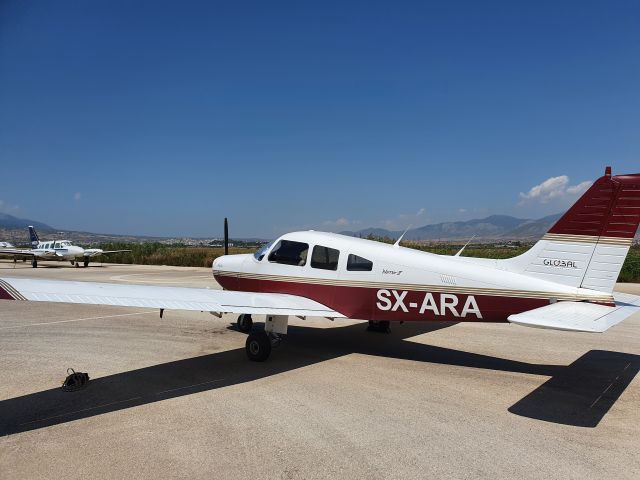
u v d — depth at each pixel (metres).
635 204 5.18
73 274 20.53
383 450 3.67
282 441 3.81
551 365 6.32
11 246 39.28
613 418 4.43
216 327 8.84
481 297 5.87
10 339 7.58
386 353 6.92
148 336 7.95
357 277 6.66
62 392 5.00
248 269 7.85
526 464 3.47
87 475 3.23
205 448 3.67
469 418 4.38
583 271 5.45
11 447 3.67
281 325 6.40
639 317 10.41
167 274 20.59
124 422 4.20
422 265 6.25
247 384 5.36
